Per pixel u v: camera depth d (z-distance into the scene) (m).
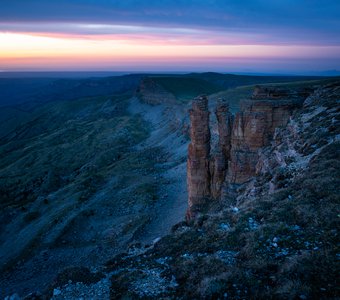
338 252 13.59
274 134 38.41
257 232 17.70
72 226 67.69
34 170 138.12
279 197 22.27
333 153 24.77
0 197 112.44
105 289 17.28
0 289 50.66
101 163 134.88
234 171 40.91
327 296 10.87
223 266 15.32
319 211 17.84
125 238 58.03
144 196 76.81
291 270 12.95
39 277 52.19
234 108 126.38
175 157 116.12
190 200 46.25
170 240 23.03
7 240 73.44
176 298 14.18
